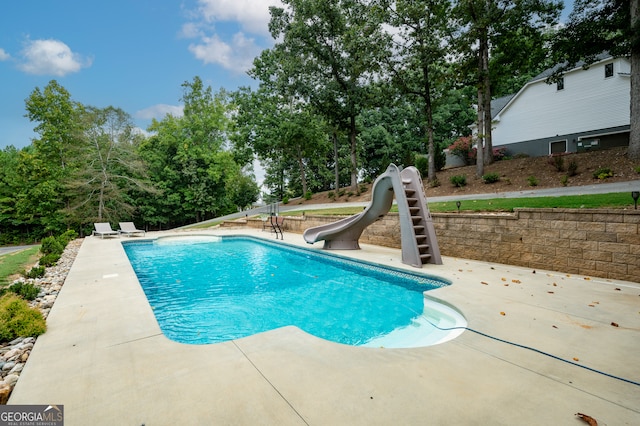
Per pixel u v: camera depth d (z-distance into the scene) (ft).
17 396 7.86
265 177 143.84
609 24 48.32
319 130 100.73
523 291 16.80
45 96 87.20
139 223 125.29
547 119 78.43
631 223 17.97
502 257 24.44
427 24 58.08
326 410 7.21
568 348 10.32
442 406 7.34
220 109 124.77
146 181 102.78
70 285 19.61
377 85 68.85
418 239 25.44
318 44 79.82
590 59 52.85
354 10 69.31
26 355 10.36
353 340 13.58
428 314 16.24
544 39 55.47
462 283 18.63
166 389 8.13
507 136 86.43
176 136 124.36
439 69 62.23
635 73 43.45
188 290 22.11
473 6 52.60
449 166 90.94
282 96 103.30
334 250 33.12
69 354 10.23
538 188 46.78
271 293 21.16
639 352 9.96
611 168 44.34
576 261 20.36
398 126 129.39
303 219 50.70
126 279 21.22
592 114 71.31
